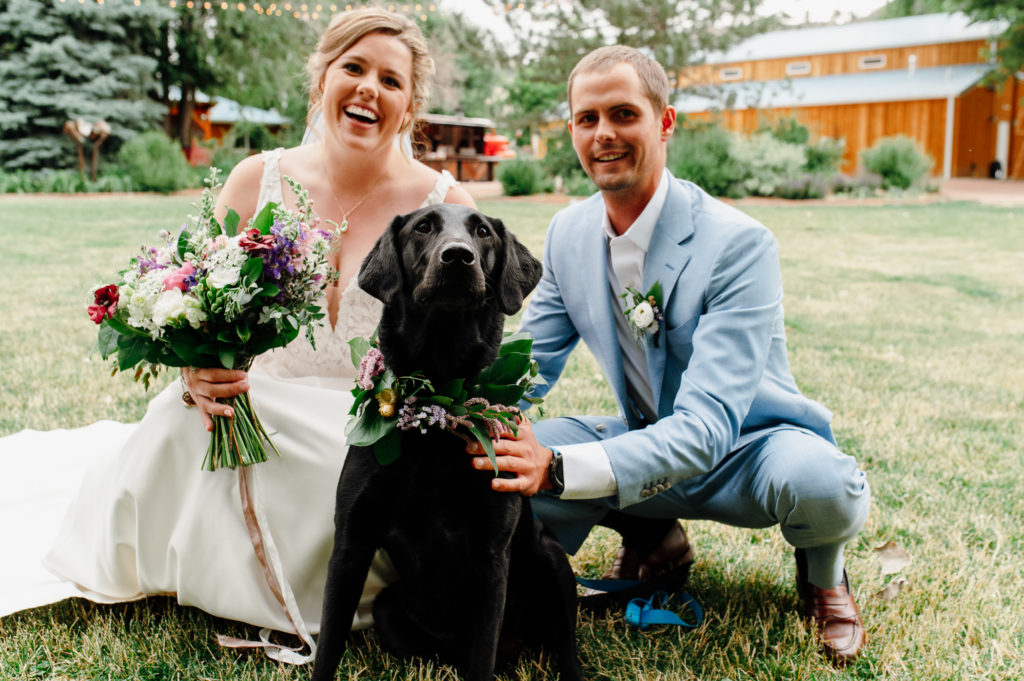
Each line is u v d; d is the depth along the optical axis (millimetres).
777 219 16656
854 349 6324
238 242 2326
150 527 2523
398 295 2195
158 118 23812
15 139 21500
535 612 2416
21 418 4281
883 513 3387
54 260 9773
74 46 21156
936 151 29922
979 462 3971
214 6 24391
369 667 2396
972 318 7688
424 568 2281
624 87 2500
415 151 3410
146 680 2312
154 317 2250
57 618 2617
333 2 24078
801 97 27094
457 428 2162
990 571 2934
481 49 24656
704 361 2461
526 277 2395
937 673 2355
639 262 2701
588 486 2314
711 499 2689
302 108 25766
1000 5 27062
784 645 2516
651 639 2580
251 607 2461
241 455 2428
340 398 2707
